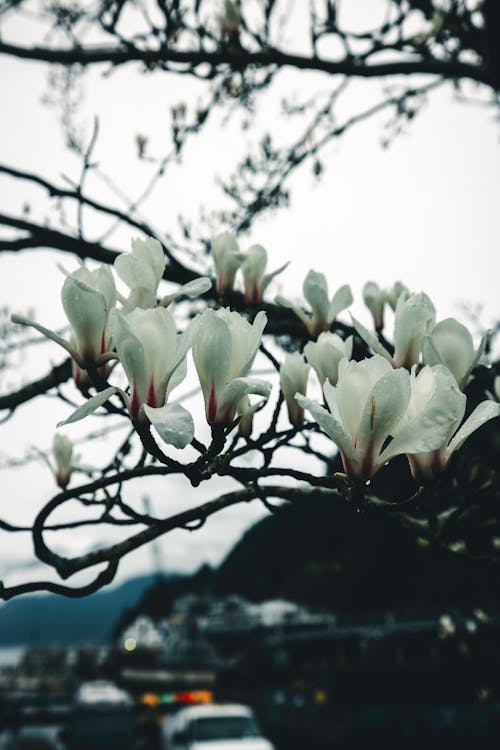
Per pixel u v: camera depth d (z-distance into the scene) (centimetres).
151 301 140
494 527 190
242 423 178
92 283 141
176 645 5619
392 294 212
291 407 174
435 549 181
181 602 6350
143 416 114
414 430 110
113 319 112
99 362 137
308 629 3669
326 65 402
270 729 2339
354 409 114
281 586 4541
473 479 180
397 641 2609
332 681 2567
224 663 4331
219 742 1118
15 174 275
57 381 262
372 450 112
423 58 427
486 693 1628
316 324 187
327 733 1752
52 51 369
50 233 287
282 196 426
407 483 177
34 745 1991
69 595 138
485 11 382
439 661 2144
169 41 365
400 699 2288
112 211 289
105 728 1445
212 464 122
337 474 113
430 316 146
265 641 3897
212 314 117
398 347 143
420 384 116
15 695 4238
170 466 119
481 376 212
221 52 374
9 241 289
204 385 118
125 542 144
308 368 176
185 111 363
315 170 444
